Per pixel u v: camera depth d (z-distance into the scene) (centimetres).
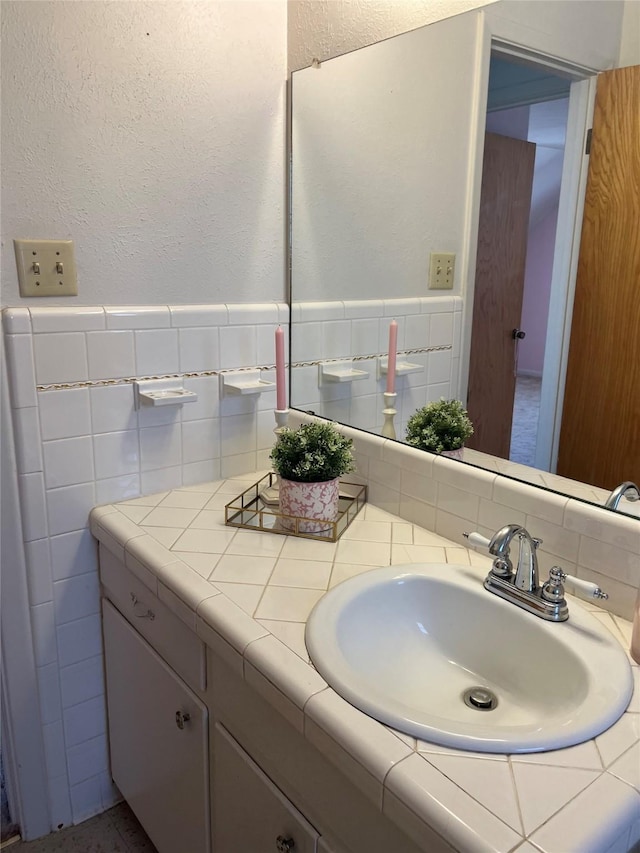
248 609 97
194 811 118
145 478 145
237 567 110
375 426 143
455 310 124
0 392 123
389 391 139
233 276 152
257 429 162
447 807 62
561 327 107
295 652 86
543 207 108
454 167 122
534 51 107
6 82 115
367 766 69
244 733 98
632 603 95
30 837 150
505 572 101
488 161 116
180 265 143
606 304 100
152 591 113
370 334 141
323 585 104
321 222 151
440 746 69
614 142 98
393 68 131
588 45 99
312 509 123
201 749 111
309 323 158
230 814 106
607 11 96
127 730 142
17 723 141
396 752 68
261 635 90
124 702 141
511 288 114
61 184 124
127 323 135
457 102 121
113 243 132
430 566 109
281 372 140
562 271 106
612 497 100
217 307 149
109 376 135
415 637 105
